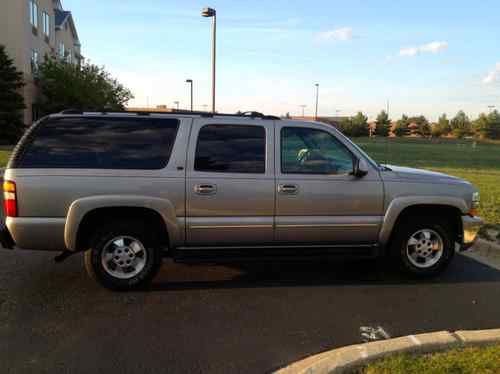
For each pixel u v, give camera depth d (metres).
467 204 5.69
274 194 5.24
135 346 3.95
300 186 5.28
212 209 5.13
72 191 4.83
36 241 4.85
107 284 5.14
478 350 3.71
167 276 5.78
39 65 33.88
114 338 4.09
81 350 3.86
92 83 35.28
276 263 6.43
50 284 5.40
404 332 4.32
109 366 3.62
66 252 5.27
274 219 5.28
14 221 4.79
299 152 5.39
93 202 4.86
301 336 4.20
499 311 4.85
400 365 3.44
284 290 5.38
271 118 5.37
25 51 31.22
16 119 28.81
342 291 5.39
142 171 4.98
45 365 3.61
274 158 5.29
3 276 5.65
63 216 4.85
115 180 4.91
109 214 5.14
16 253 6.61
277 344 4.04
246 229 5.24
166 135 5.13
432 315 4.73
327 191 5.34
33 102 33.03
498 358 3.54
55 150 4.91
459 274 6.09
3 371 3.51
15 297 4.99
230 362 3.72
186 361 3.72
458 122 120.19
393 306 4.95
